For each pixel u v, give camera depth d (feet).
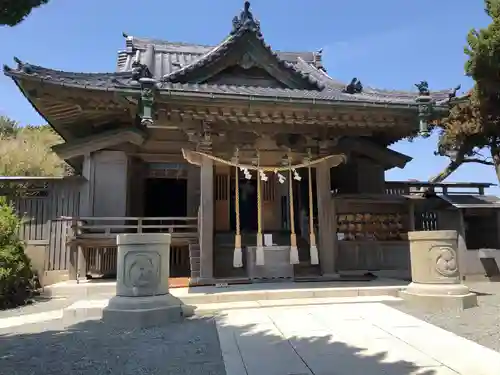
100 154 38.40
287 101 28.53
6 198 35.24
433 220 42.16
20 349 16.15
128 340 17.25
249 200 44.50
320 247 34.55
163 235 21.84
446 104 31.12
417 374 12.46
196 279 31.27
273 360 14.02
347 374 12.51
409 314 22.26
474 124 46.73
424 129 30.71
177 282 32.01
